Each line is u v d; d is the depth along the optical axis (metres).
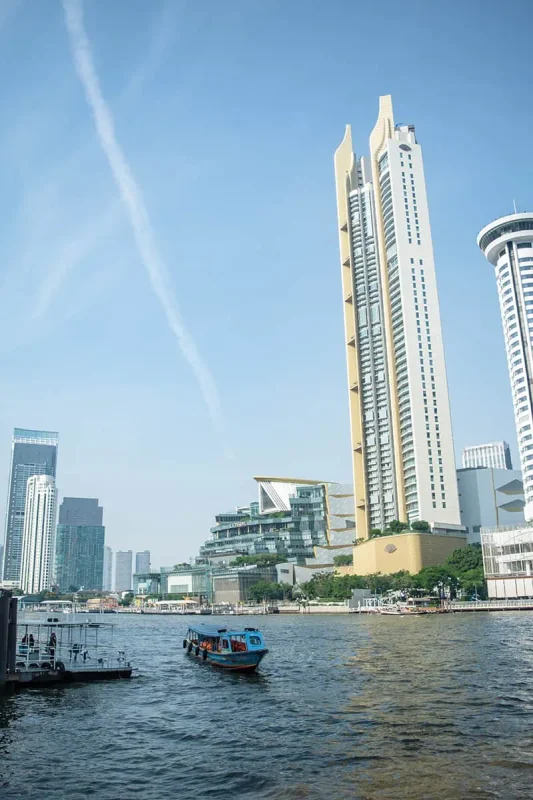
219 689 65.62
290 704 55.69
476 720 45.81
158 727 48.44
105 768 38.00
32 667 70.81
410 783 33.25
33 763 39.12
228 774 36.12
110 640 135.88
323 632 134.75
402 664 75.56
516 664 71.88
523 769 34.91
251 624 181.00
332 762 37.44
